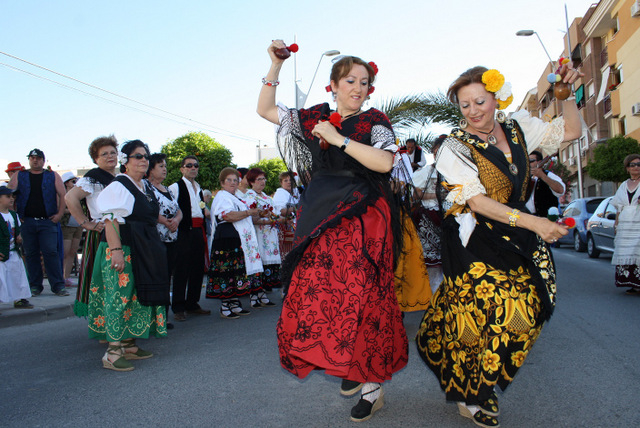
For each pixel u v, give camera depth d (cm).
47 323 630
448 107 1235
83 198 479
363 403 292
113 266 410
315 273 268
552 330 497
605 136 2825
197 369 408
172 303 635
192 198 648
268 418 300
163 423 297
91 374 404
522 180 272
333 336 257
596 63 2925
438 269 493
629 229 698
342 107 297
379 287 273
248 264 629
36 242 782
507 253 260
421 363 400
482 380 255
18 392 363
